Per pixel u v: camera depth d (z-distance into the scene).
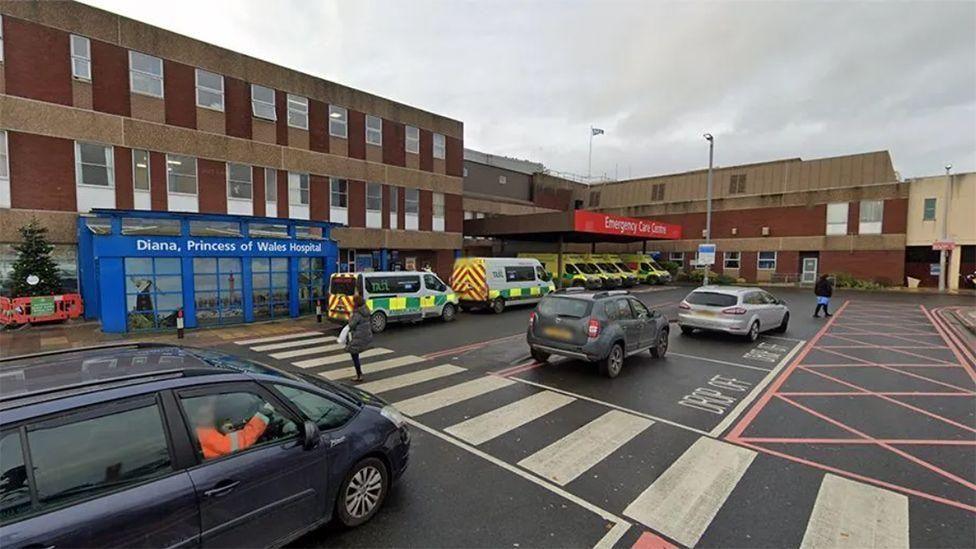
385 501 4.43
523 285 20.53
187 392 3.16
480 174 39.12
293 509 3.49
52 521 2.47
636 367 9.88
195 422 3.14
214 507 3.04
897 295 27.41
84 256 16.22
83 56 16.44
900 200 31.34
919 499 4.59
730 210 38.59
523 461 5.36
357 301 8.91
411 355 10.99
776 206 36.25
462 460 5.37
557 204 46.53
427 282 16.20
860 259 32.72
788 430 6.42
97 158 16.83
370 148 25.06
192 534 2.94
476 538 3.88
